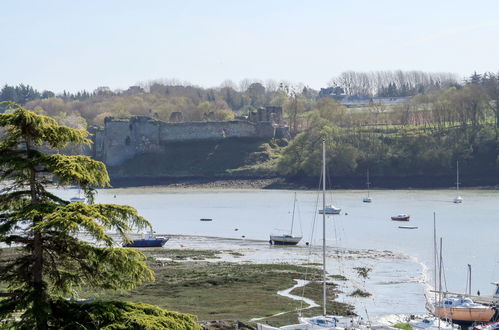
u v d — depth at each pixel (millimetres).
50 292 49250
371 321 102125
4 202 48438
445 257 169125
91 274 48719
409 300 122625
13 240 47906
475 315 105562
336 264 160500
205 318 105625
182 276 141125
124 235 48188
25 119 47781
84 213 45500
